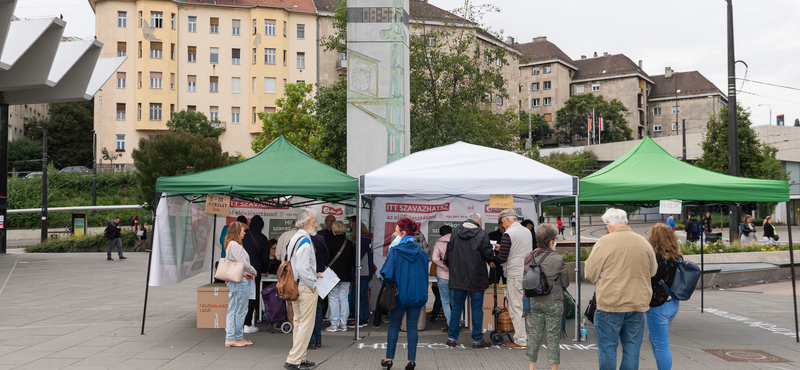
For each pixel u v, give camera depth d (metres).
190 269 9.14
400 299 5.91
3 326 8.68
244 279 7.27
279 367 6.23
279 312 8.05
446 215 9.49
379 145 10.65
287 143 9.08
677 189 7.75
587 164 59.28
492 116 22.27
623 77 87.75
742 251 16.38
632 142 59.62
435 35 20.47
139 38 53.12
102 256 25.56
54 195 44.84
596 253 5.07
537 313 5.79
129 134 53.25
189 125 52.50
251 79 55.97
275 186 7.64
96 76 25.81
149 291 13.16
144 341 7.56
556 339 5.69
